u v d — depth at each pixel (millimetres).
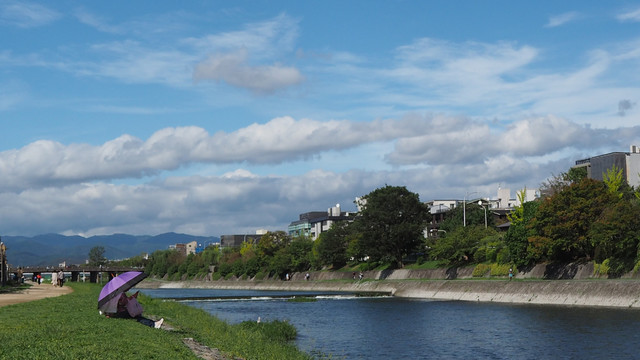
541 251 93438
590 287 74562
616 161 147500
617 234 81250
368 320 69562
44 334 22406
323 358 39938
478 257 119875
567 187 93438
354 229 154125
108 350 20375
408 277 138375
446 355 44594
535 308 73875
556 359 41562
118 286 29734
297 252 190875
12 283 102562
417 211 149500
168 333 28750
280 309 87500
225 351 28562
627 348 44062
